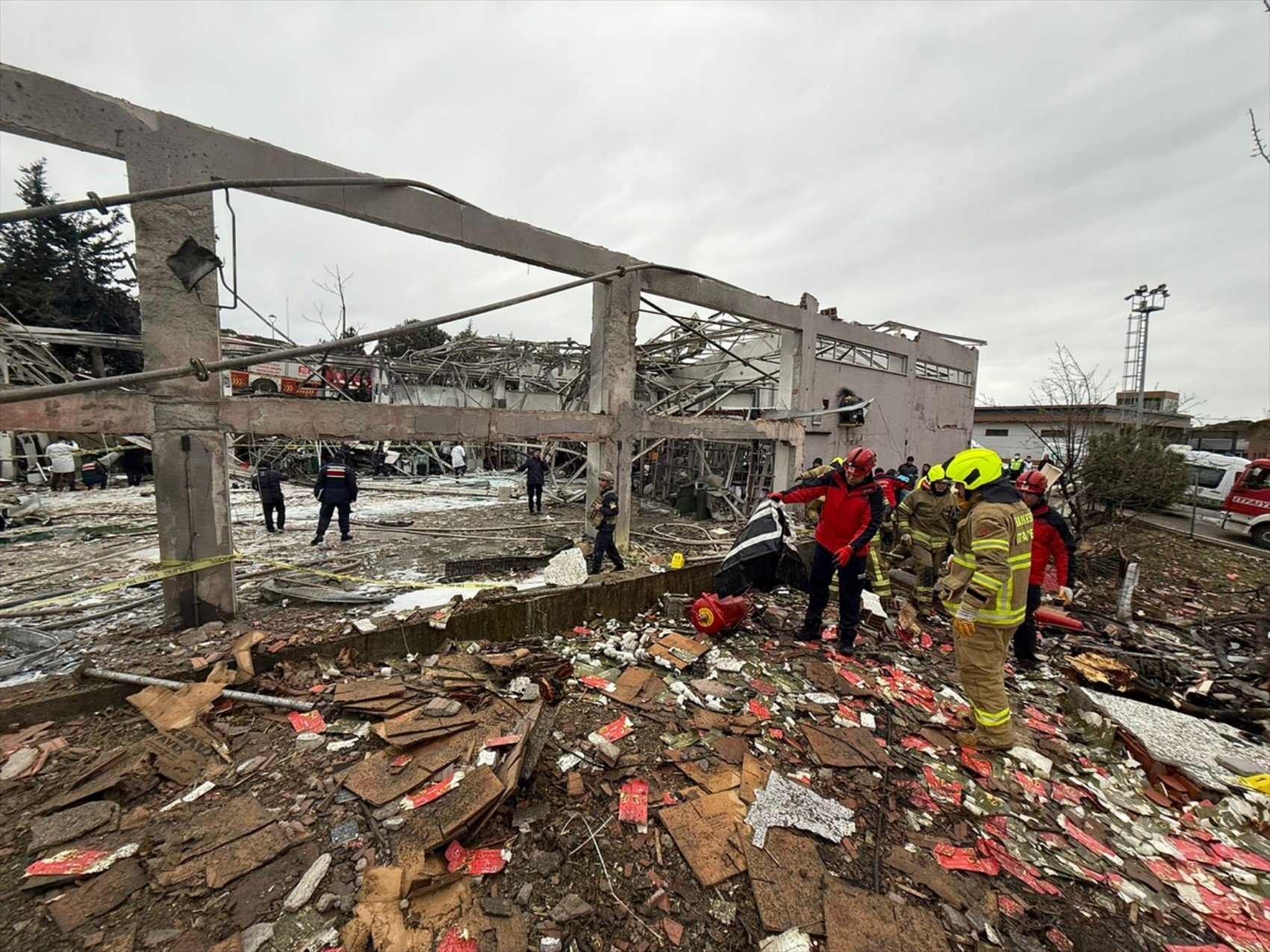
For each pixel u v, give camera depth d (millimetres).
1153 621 6746
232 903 2047
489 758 2943
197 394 4453
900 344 14320
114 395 4094
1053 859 2643
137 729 3141
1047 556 5070
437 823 2426
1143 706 4375
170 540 4422
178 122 4363
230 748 3018
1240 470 13969
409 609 4895
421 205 5902
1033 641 5125
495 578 6316
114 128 4102
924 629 5871
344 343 4691
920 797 3033
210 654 3795
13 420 3656
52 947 1855
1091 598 7430
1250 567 10055
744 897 2236
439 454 20953
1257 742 3920
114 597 5340
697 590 6512
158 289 4266
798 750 3387
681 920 2105
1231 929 2283
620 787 2859
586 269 7520
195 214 4410
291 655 3889
